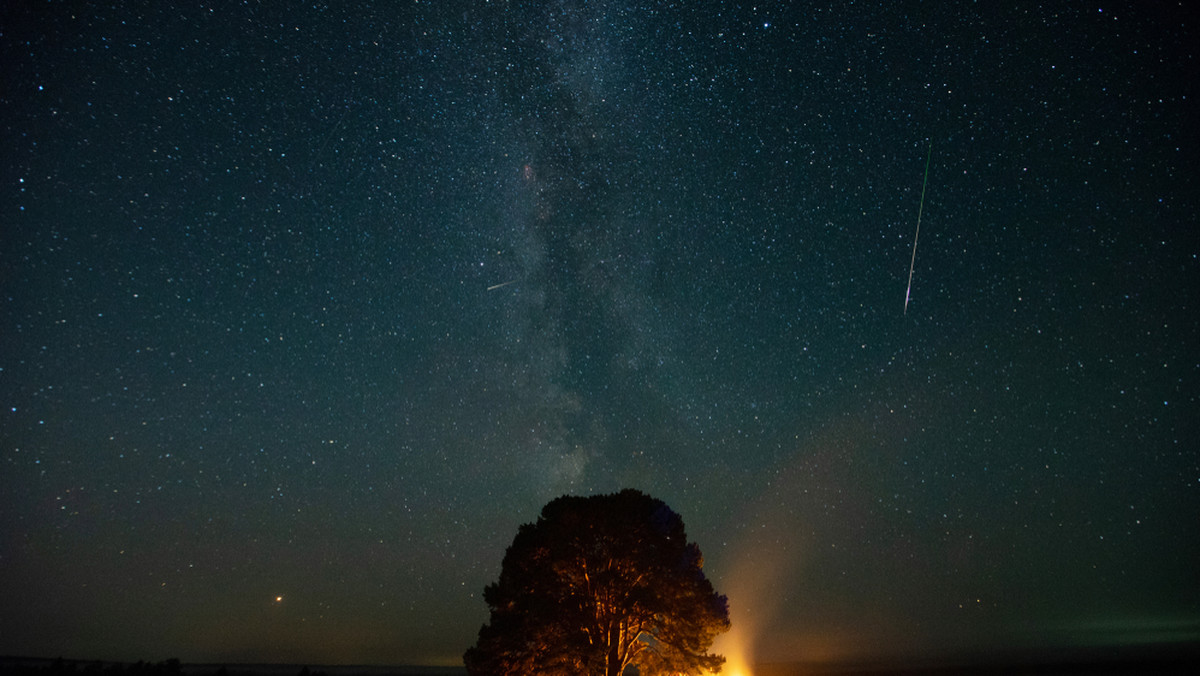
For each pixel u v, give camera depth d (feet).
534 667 54.70
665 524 61.16
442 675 239.71
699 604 58.39
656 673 58.03
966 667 254.47
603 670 54.24
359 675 227.40
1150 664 223.30
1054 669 222.69
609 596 57.21
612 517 59.31
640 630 57.93
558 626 55.72
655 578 58.44
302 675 102.32
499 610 58.95
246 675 170.19
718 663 57.67
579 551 58.49
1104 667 221.87
